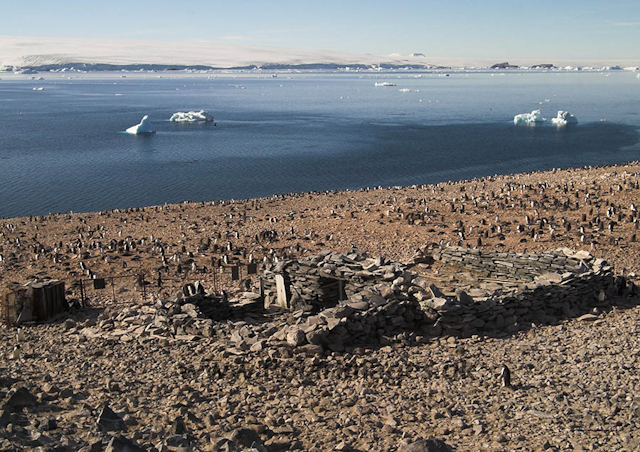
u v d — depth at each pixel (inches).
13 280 1389.0
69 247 1710.1
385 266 936.9
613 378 661.9
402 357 740.0
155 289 1291.8
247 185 3467.0
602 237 1514.5
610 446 502.6
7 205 2972.4
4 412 485.4
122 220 2188.7
